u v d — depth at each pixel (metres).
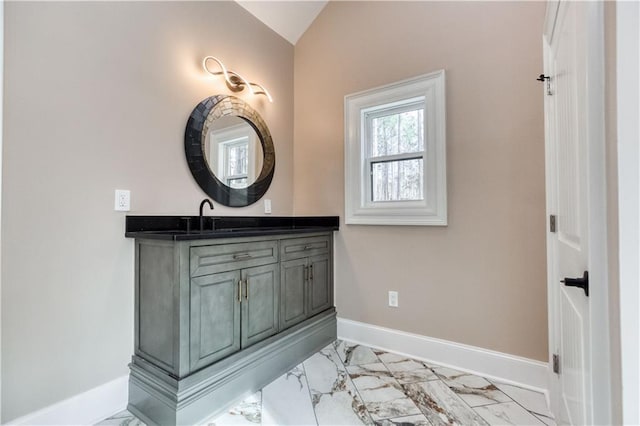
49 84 1.51
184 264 1.56
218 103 2.36
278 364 2.08
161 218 1.96
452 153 2.21
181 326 1.54
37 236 1.46
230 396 1.75
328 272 2.69
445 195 2.22
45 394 1.48
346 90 2.77
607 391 0.69
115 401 1.69
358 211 2.64
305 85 3.05
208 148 2.29
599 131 0.72
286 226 2.96
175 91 2.08
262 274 2.02
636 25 0.61
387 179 2.57
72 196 1.58
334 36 2.86
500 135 2.05
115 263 1.74
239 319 1.85
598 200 0.72
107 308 1.70
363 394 1.85
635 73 0.61
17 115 1.40
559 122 1.38
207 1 2.32
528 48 1.97
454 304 2.21
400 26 2.48
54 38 1.53
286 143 3.03
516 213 1.99
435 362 2.26
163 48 2.02
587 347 0.87
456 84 2.21
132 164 1.84
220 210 2.39
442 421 1.60
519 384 1.95
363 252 2.62
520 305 1.98
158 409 1.58
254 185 2.67
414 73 2.39
